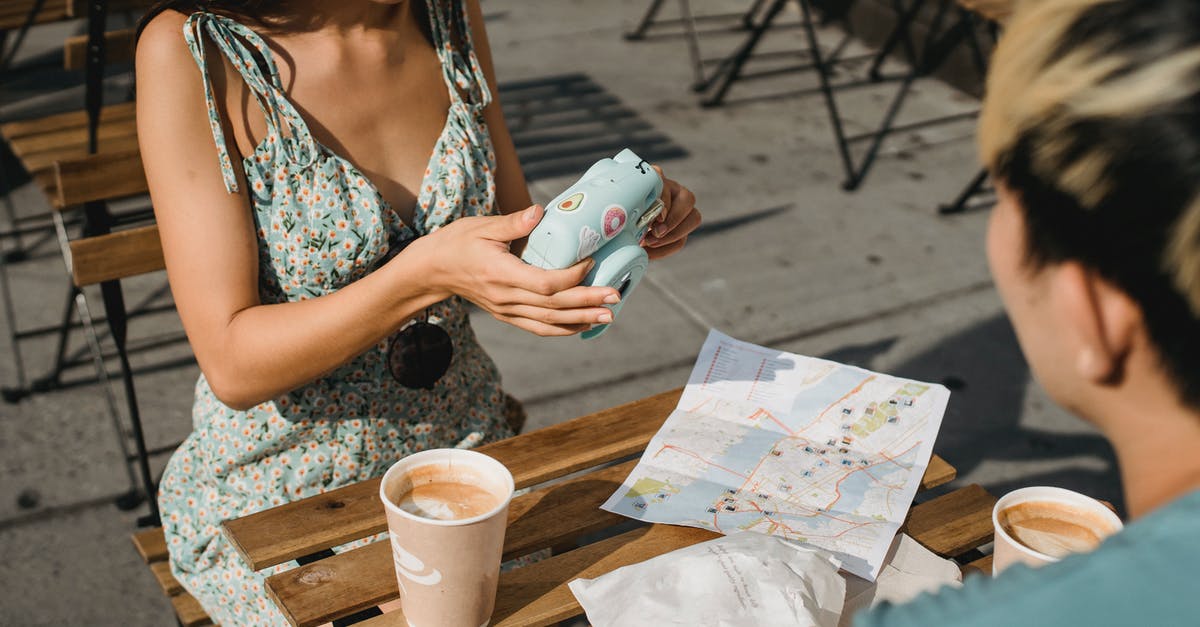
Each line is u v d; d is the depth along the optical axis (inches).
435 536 38.7
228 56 53.0
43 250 142.7
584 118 178.9
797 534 46.6
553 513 49.3
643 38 211.9
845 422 53.6
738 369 56.9
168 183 53.3
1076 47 22.1
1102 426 25.8
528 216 45.0
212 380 54.0
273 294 58.0
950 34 191.3
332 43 56.3
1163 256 21.4
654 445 52.9
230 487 58.9
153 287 135.3
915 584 44.8
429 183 59.1
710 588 40.8
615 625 40.5
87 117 116.9
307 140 54.6
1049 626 21.0
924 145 173.5
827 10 221.0
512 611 43.3
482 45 65.7
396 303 49.9
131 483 101.3
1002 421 113.2
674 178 160.4
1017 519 43.1
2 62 155.2
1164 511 21.8
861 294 135.0
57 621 89.7
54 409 114.2
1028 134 22.8
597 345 125.7
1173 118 20.7
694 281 137.0
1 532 98.3
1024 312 25.3
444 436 61.3
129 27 160.4
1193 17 21.0
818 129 177.6
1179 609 20.3
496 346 125.8
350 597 44.2
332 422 57.9
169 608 91.6
